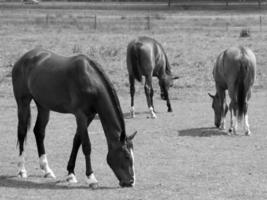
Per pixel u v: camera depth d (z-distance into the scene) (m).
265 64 32.81
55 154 14.84
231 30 54.56
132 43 20.52
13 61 33.88
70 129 18.14
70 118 20.00
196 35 49.69
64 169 13.34
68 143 16.19
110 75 30.08
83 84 11.48
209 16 75.31
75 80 11.59
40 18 68.62
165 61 21.41
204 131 17.91
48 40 45.00
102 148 15.64
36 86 12.29
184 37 47.72
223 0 111.56
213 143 16.22
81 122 11.59
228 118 20.38
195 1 110.38
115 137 11.32
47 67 12.19
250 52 17.22
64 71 11.80
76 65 11.66
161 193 11.16
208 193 11.17
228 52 17.17
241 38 46.41
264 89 26.48
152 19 68.50
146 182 12.07
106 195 11.02
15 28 55.84
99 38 46.62
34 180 12.33
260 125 18.72
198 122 19.45
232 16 74.50
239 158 14.41
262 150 15.33
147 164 13.80
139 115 20.88
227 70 17.11
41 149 12.70
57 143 16.17
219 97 18.08
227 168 13.36
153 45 20.67
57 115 20.56
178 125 18.95
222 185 11.80
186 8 91.94
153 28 56.91
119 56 36.19
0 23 61.12
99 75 11.56
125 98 24.67
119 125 11.33
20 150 12.75
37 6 95.69
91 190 11.41
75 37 47.53
